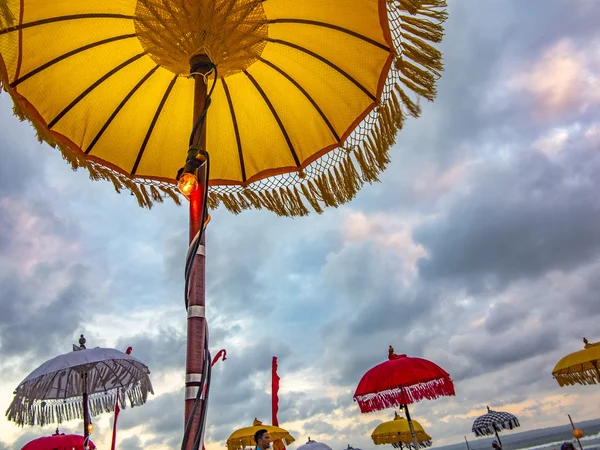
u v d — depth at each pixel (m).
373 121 3.70
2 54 2.99
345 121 3.88
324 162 4.01
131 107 3.81
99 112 3.70
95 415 5.58
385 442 14.73
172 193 4.12
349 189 3.87
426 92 3.29
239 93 3.98
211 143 4.16
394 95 3.47
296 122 4.05
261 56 3.71
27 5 3.01
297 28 3.53
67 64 3.40
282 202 4.12
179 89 3.86
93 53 3.46
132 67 3.65
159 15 2.88
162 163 4.05
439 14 3.04
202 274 2.24
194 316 2.15
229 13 2.88
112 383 5.74
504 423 16.22
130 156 3.94
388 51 3.43
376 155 3.68
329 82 3.80
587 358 9.27
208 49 2.82
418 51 3.15
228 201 4.23
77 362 4.92
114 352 5.26
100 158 3.79
